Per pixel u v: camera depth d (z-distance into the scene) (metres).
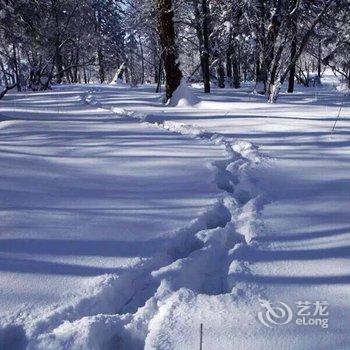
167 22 13.83
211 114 10.27
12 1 22.27
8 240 3.46
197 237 3.52
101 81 42.56
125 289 2.92
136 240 3.47
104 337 2.42
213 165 5.54
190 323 2.44
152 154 6.18
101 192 4.61
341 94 19.33
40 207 4.15
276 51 13.36
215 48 22.98
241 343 2.28
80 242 3.45
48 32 26.55
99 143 6.89
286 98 16.22
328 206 4.09
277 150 6.25
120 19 38.94
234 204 4.26
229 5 19.11
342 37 16.05
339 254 3.17
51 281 2.88
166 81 14.10
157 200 4.36
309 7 14.96
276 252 3.23
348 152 5.97
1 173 5.11
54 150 6.38
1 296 2.72
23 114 10.84
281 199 4.34
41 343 2.29
